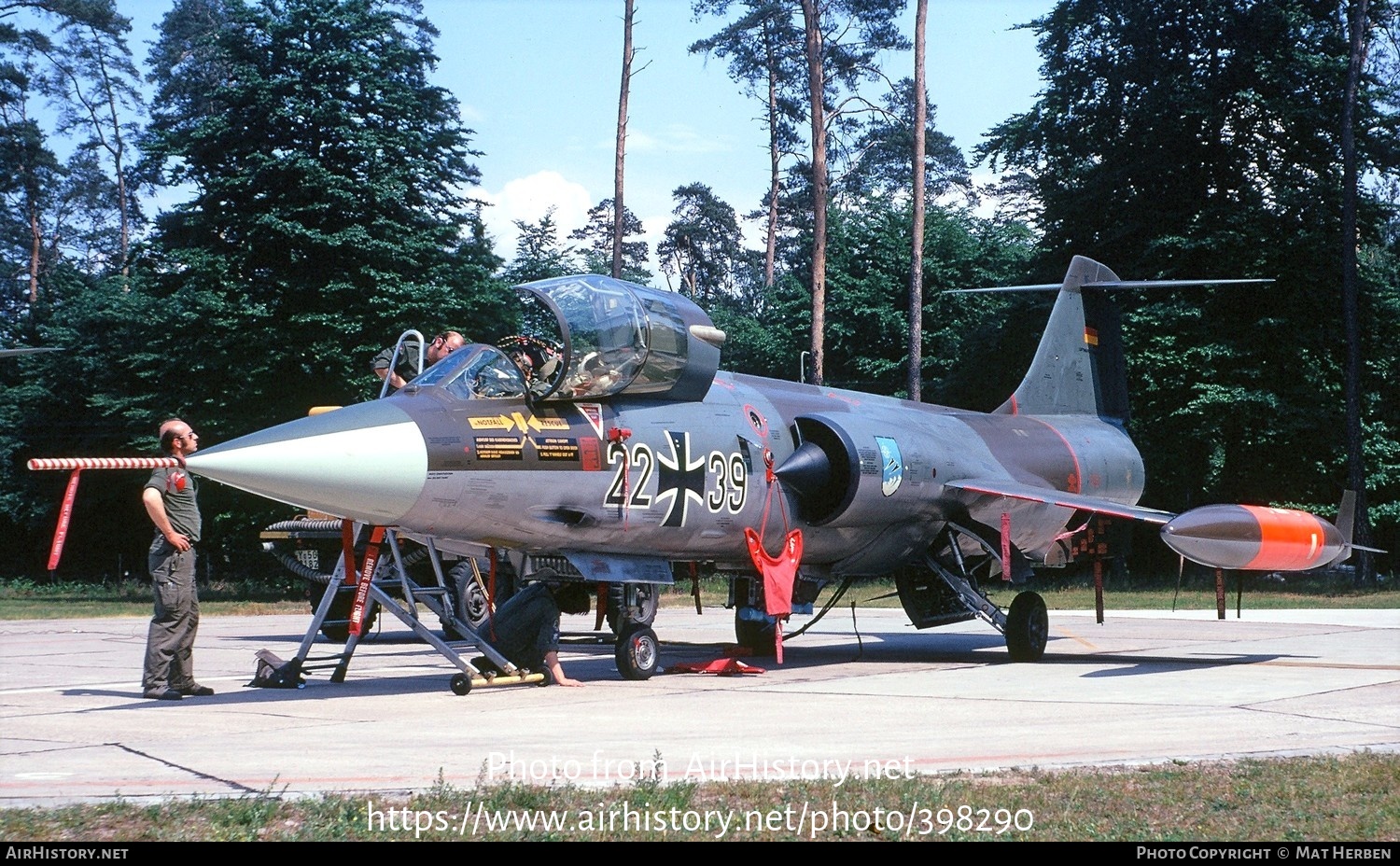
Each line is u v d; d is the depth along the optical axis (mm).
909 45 38781
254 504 32250
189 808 5230
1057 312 17078
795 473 11836
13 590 40781
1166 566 36750
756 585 12953
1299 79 33656
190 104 56969
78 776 6074
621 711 8641
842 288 44688
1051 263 36812
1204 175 35375
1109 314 18000
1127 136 35281
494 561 10508
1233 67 33906
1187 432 32438
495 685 10039
